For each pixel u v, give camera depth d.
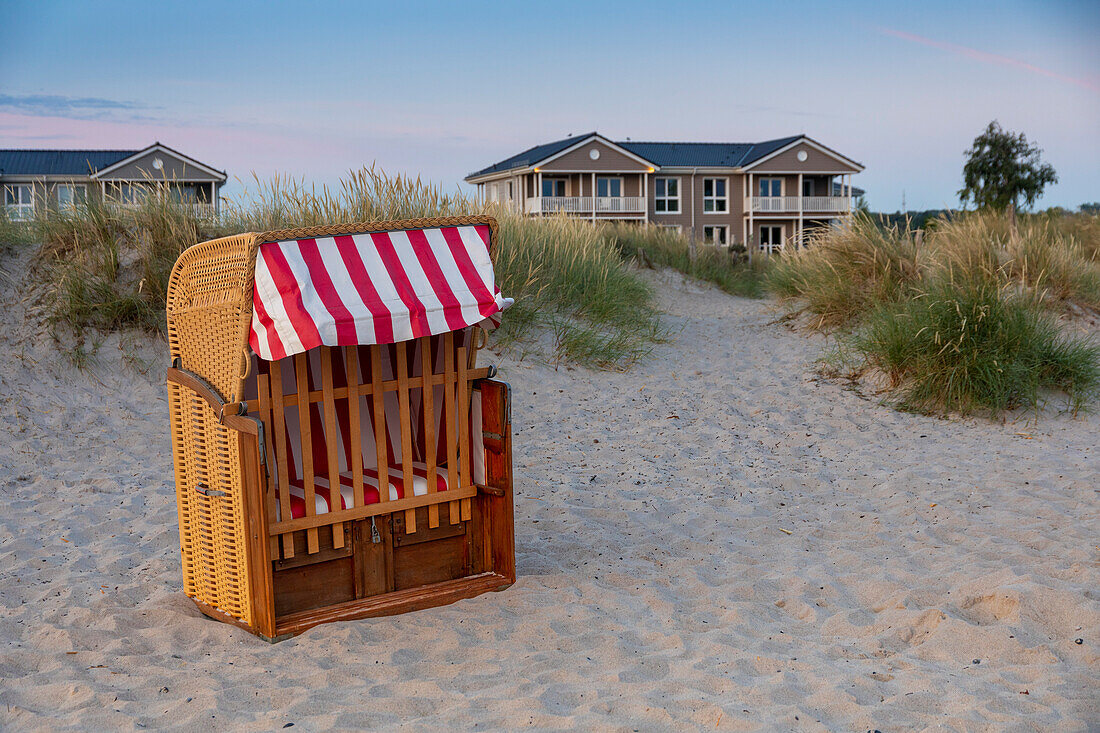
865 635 3.72
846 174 40.78
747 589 4.21
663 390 8.62
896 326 8.55
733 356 10.19
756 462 6.58
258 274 3.43
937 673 3.31
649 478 6.18
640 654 3.52
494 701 3.10
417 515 4.12
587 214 38.03
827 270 11.06
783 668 3.37
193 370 3.89
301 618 3.79
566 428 7.43
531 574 4.46
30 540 4.88
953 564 4.46
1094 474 5.98
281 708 3.08
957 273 9.52
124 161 29.72
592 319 10.48
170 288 3.98
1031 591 3.84
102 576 4.41
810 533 5.08
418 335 3.62
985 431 7.35
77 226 8.98
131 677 3.32
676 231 19.58
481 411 4.23
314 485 3.90
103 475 6.07
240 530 3.67
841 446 7.00
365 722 2.95
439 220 3.89
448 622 3.85
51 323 8.02
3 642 3.65
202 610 4.02
